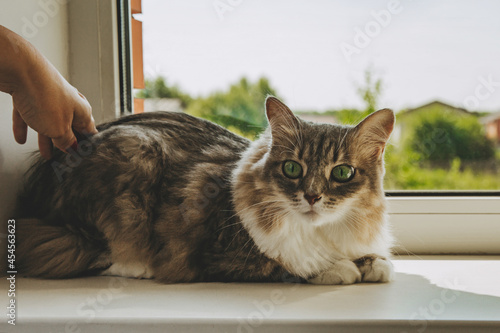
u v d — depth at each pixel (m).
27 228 1.29
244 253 1.21
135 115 1.49
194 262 1.24
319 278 1.18
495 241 1.47
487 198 1.46
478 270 1.28
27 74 1.06
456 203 1.47
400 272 1.28
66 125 1.17
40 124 1.12
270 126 1.25
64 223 1.28
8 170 1.29
